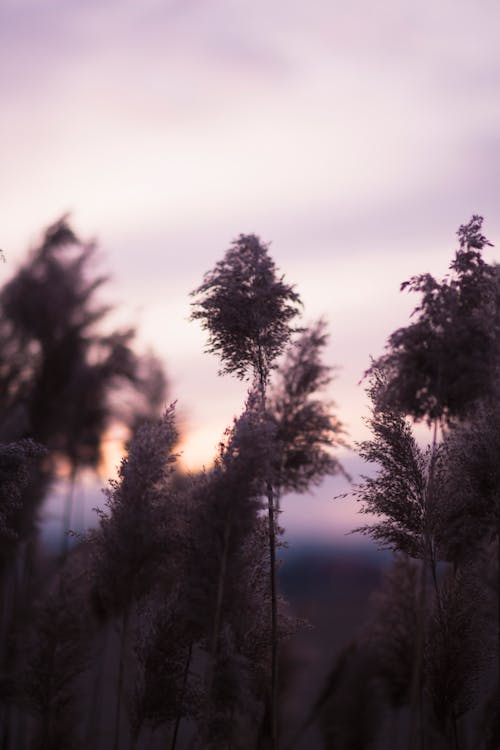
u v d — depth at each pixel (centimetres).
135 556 416
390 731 546
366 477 457
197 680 431
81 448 842
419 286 392
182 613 420
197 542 405
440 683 459
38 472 745
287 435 401
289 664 540
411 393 391
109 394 863
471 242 395
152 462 427
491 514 432
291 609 569
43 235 856
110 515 432
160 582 428
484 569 379
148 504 425
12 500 409
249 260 441
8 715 614
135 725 434
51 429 821
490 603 381
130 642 467
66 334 844
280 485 407
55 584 534
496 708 452
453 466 445
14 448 410
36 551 685
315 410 400
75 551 555
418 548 459
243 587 421
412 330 388
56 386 839
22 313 841
